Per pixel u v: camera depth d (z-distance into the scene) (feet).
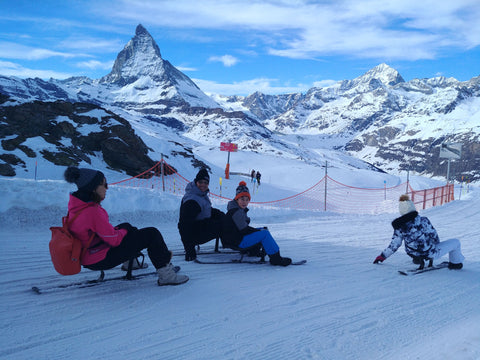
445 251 16.39
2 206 24.34
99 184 10.52
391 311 11.10
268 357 7.94
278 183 149.69
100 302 10.91
